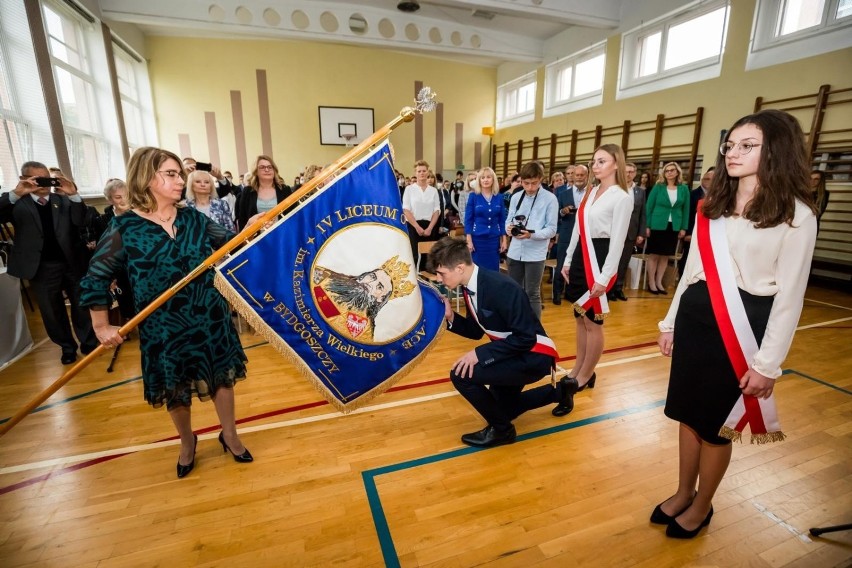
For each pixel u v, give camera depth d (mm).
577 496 1703
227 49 9422
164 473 1870
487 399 1957
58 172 3367
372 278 1562
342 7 8336
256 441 2105
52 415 2363
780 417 2238
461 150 11914
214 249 1750
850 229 5141
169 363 1613
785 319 1088
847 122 4922
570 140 9195
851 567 1371
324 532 1538
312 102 10234
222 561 1422
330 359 1552
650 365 2943
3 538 1524
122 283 3164
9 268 2812
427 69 11102
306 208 1480
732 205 1204
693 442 1429
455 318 2092
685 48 6809
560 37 9328
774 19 5539
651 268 4945
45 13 5191
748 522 1552
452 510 1636
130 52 8102
